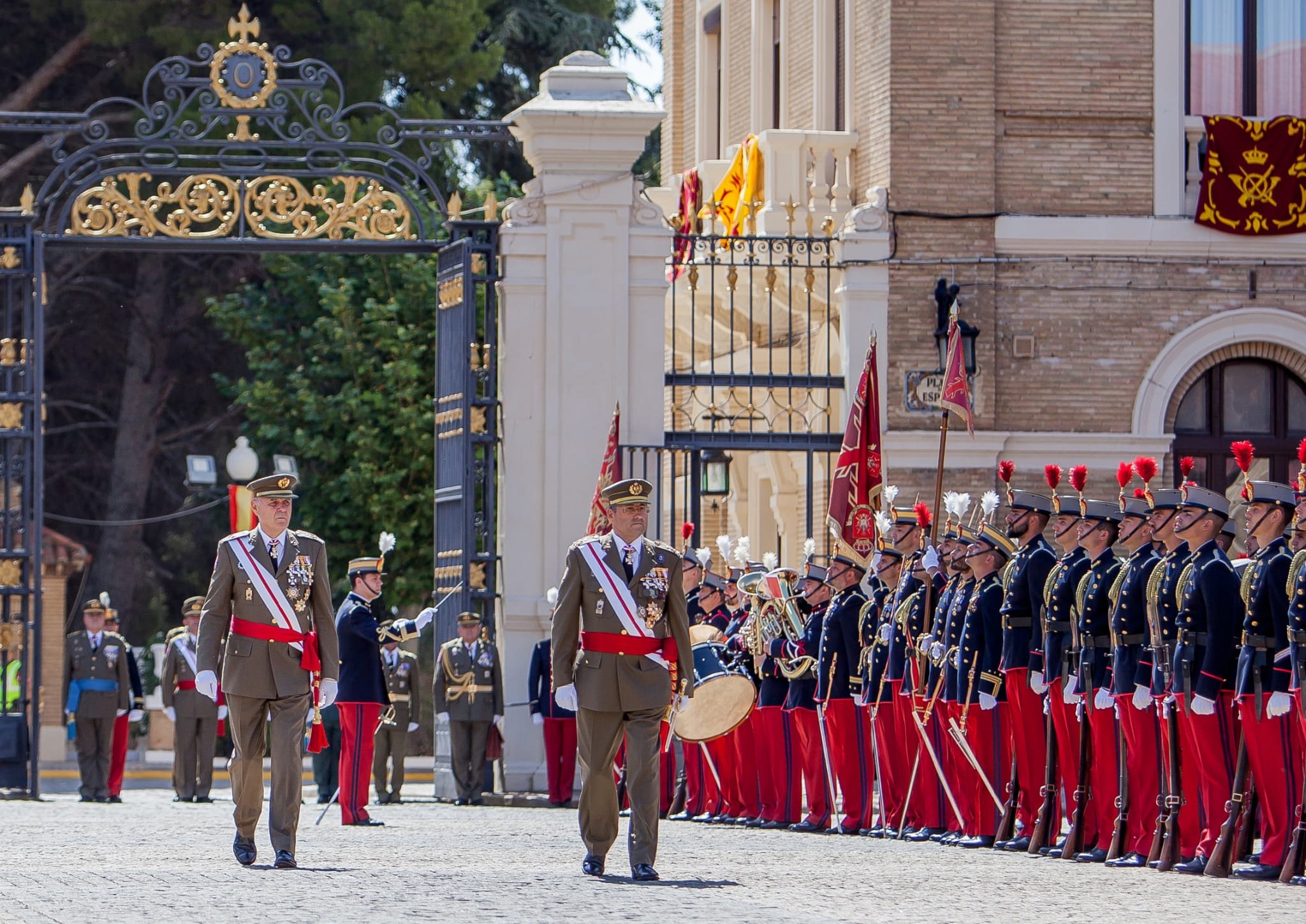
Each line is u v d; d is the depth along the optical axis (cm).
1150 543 5381
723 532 11869
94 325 16050
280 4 14600
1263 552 4931
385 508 13975
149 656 14575
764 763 6975
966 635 5953
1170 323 8800
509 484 8431
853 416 8238
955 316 6812
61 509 16312
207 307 15875
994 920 3912
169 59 8612
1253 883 4753
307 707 5078
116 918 3881
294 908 4056
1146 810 5334
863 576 6656
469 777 8356
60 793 10669
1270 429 8994
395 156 8694
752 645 6931
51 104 15362
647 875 4709
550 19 16662
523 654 8388
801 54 10481
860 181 9188
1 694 8431
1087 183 8812
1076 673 5475
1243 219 8750
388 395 14100
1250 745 4897
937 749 6184
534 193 8525
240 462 13188
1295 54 9081
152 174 8638
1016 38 8819
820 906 4153
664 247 8538
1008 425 8694
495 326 8700
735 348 10106
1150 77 8862
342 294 13975
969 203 8706
